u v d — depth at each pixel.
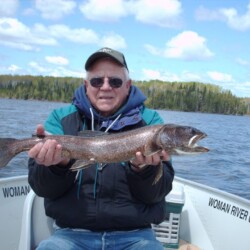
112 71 1.18
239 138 8.80
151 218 1.14
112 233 1.12
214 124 13.15
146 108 1.27
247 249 1.37
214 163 4.77
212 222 1.52
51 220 1.39
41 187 1.08
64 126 1.21
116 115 1.20
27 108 15.02
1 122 8.09
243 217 1.42
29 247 1.27
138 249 1.09
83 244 1.11
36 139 1.08
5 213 1.40
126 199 1.11
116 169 1.12
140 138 1.05
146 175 1.06
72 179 1.11
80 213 1.11
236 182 3.78
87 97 1.24
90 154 1.07
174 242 1.49
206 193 1.57
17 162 3.81
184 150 1.04
